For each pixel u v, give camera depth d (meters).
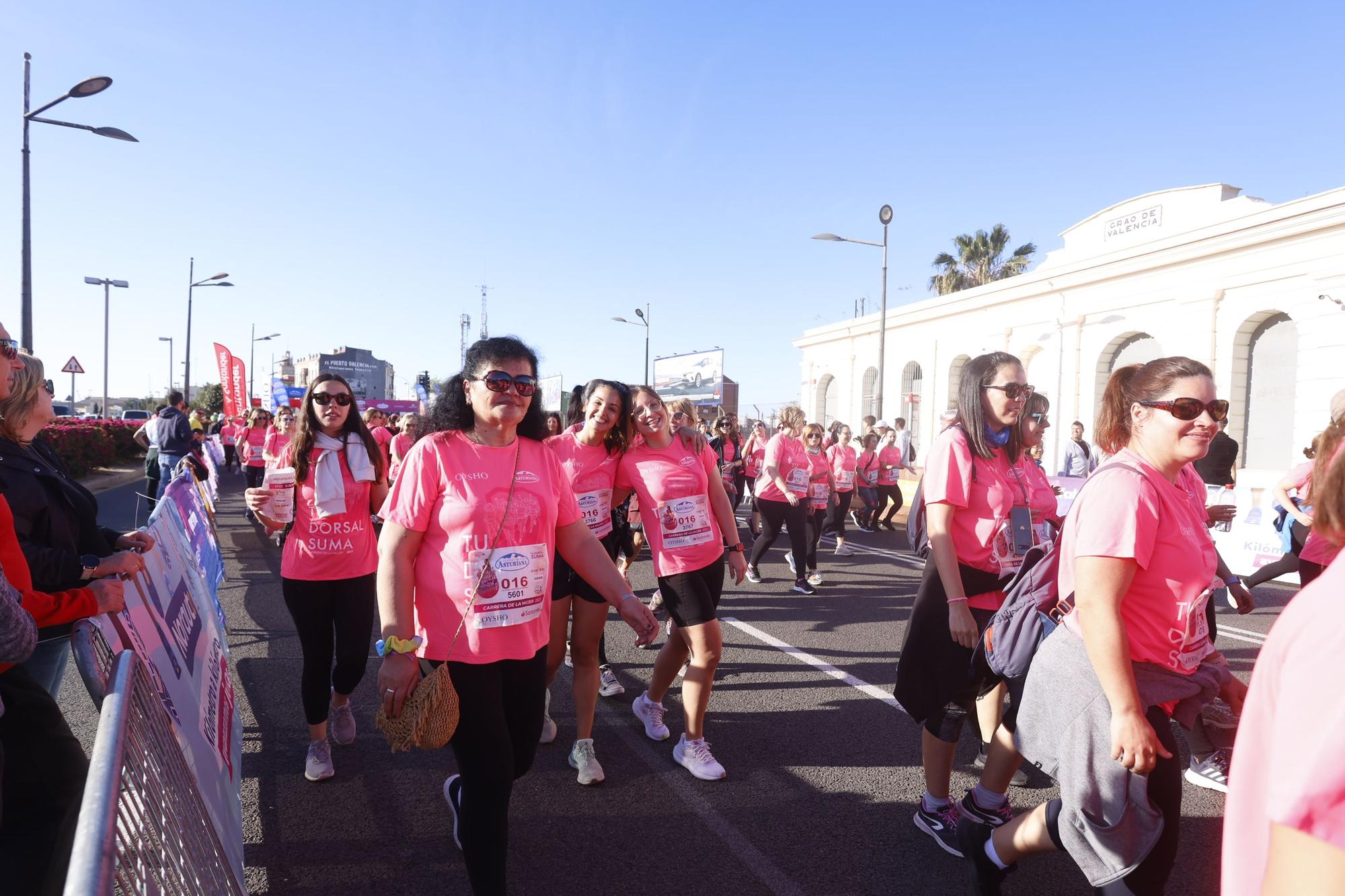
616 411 3.75
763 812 3.32
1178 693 2.08
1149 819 2.00
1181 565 2.03
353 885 2.76
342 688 3.61
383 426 11.58
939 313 24.17
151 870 1.40
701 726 3.69
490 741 2.32
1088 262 19.12
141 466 23.58
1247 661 5.49
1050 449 20.47
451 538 2.35
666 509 3.64
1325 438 1.98
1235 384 16.33
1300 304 15.03
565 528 2.64
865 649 5.73
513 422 2.40
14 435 2.58
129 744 1.47
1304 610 0.93
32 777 2.11
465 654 2.32
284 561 3.53
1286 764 0.86
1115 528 1.96
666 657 4.01
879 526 12.87
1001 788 2.66
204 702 2.81
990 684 2.84
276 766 3.69
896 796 3.46
